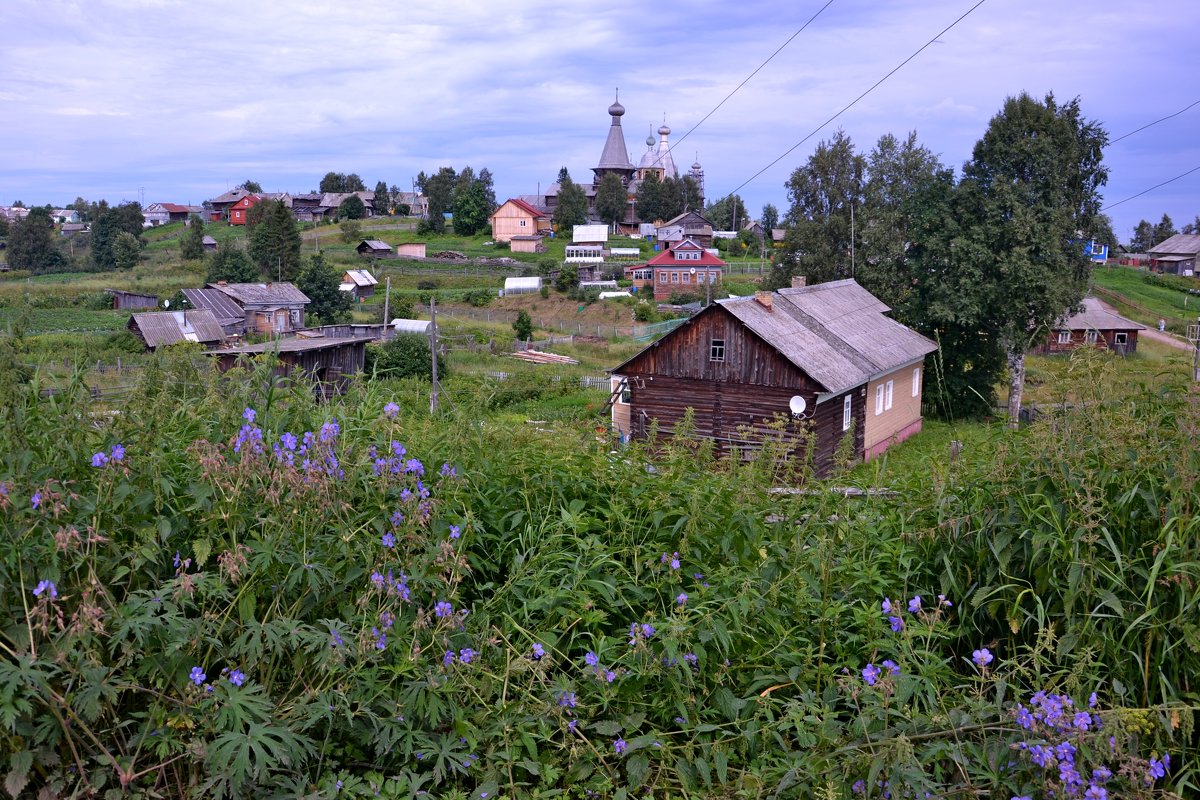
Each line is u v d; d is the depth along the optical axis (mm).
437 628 3963
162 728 3336
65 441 3961
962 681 4332
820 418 24297
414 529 4137
